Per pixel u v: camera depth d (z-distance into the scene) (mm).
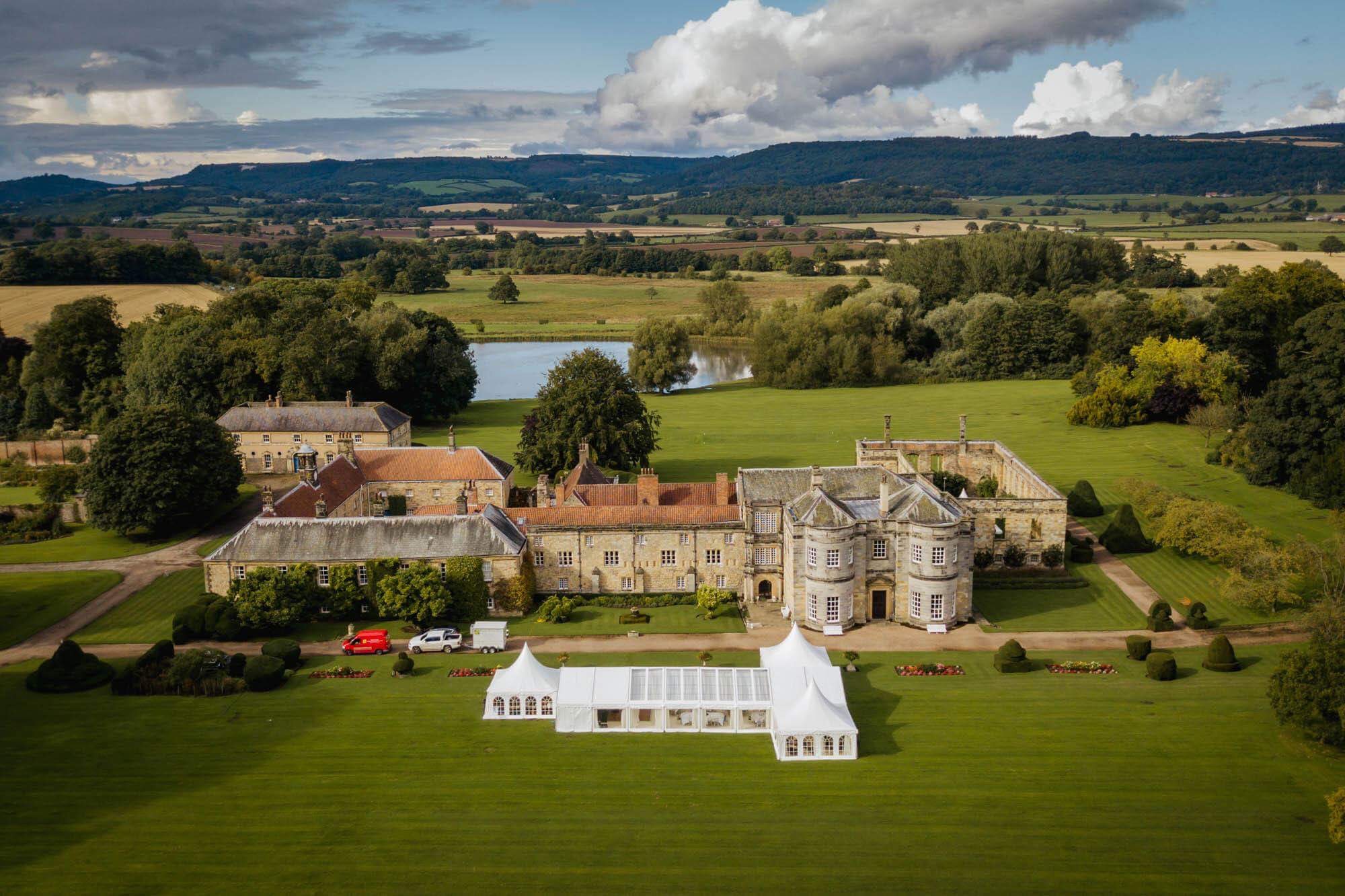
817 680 86375
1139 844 67125
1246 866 64625
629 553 114938
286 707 87562
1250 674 92312
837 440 188125
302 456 170750
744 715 84375
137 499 128875
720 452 181375
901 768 77312
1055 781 74812
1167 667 90875
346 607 107438
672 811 71875
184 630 101938
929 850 66875
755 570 112188
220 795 73688
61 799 73062
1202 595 111688
